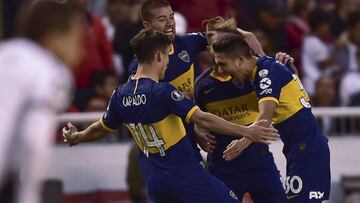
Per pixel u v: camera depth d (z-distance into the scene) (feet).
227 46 56.03
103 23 89.86
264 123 53.16
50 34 34.14
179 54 58.65
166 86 54.03
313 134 57.57
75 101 85.56
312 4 101.45
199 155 59.21
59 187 78.64
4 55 33.27
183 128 55.21
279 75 56.24
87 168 81.56
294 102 57.00
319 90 89.81
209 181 55.42
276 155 78.43
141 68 55.26
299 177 57.26
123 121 56.44
